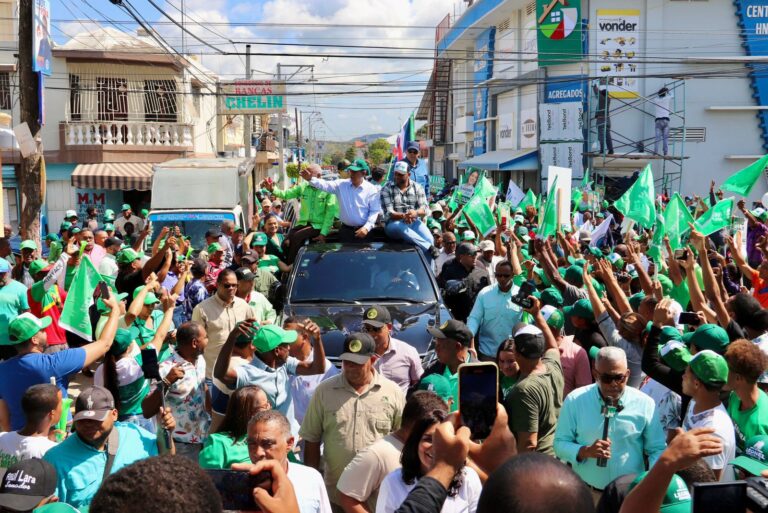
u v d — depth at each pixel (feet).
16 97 89.61
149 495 5.96
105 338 18.86
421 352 25.36
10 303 26.63
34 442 15.60
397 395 17.12
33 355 18.44
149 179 91.66
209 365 25.41
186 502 5.98
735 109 101.81
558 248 39.58
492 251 33.65
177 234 42.27
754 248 44.42
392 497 12.28
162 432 15.98
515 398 16.57
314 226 37.93
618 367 15.33
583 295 27.53
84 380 35.65
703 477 10.83
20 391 18.33
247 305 26.21
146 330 23.77
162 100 96.27
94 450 14.53
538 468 6.44
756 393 15.53
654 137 100.68
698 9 100.99
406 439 13.38
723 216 35.32
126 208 65.21
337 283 30.12
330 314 27.91
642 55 101.09
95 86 94.12
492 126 133.18
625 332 21.13
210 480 6.37
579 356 20.85
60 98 93.09
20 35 44.73
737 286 33.81
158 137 95.45
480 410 10.92
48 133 93.50
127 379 18.86
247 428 13.78
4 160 86.02
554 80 95.25
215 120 128.06
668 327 17.61
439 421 11.99
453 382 18.12
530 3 112.57
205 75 115.85
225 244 43.32
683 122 95.86
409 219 34.45
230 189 53.78
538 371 16.99
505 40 124.88
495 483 6.46
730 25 101.14
